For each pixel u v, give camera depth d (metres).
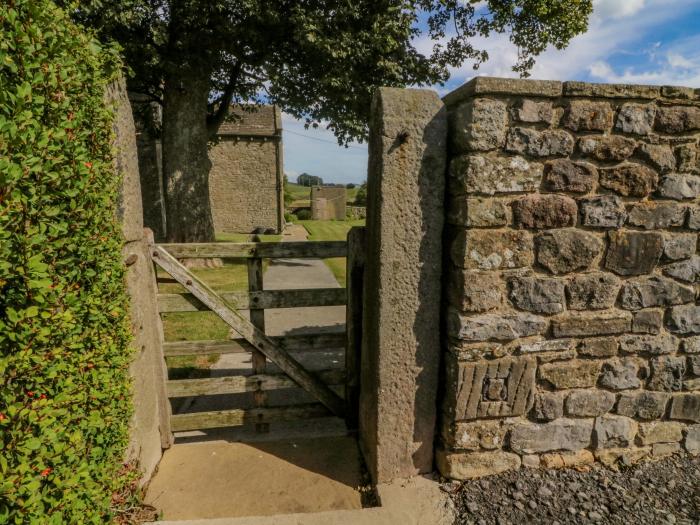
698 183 2.34
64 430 1.57
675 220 2.36
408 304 2.37
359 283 2.89
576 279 2.33
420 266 2.34
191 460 2.81
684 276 2.42
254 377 2.98
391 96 2.17
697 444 2.67
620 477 2.49
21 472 1.27
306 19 7.09
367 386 2.64
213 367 4.20
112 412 2.01
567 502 2.30
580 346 2.42
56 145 1.44
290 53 8.71
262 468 2.74
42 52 1.47
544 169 2.21
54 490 1.47
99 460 1.91
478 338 2.29
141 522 2.21
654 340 2.47
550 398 2.46
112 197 2.01
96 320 1.85
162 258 2.73
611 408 2.53
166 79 8.47
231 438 3.08
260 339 2.92
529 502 2.30
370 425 2.60
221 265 9.48
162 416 2.88
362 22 7.70
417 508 2.28
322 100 9.48
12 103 1.26
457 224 2.25
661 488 2.41
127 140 2.35
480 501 2.32
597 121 2.20
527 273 2.29
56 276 1.55
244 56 8.55
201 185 9.12
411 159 2.23
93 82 1.84
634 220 2.32
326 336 3.02
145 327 2.62
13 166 1.19
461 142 2.17
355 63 7.80
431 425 2.54
